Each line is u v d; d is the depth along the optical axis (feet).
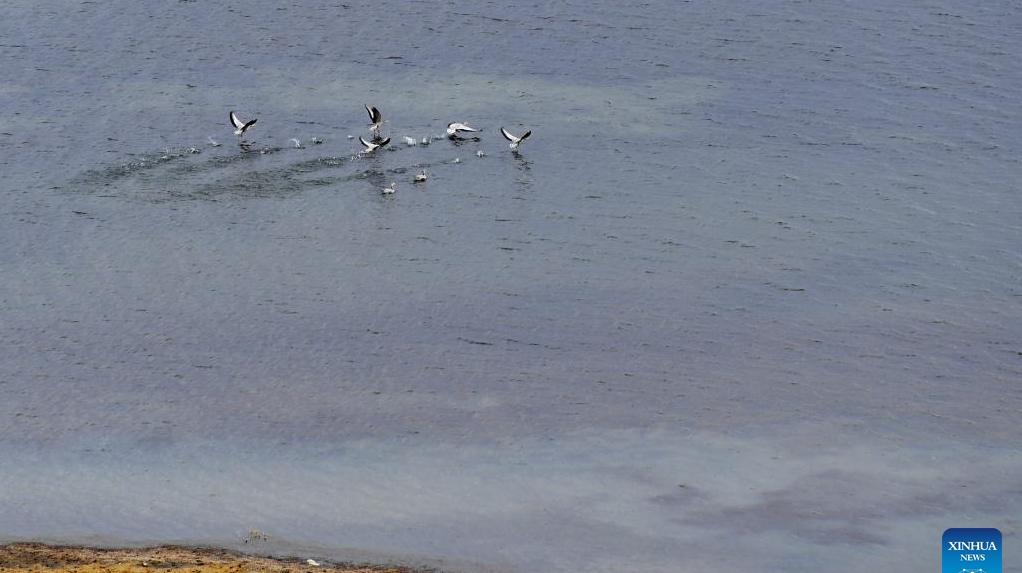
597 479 158.81
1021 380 184.44
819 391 181.47
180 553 140.67
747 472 160.45
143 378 183.62
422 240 230.89
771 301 208.74
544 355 191.21
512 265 221.46
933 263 221.66
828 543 145.28
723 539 146.00
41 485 156.56
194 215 239.30
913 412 175.83
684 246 228.84
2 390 179.63
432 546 144.25
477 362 189.06
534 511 151.53
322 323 200.54
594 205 246.06
